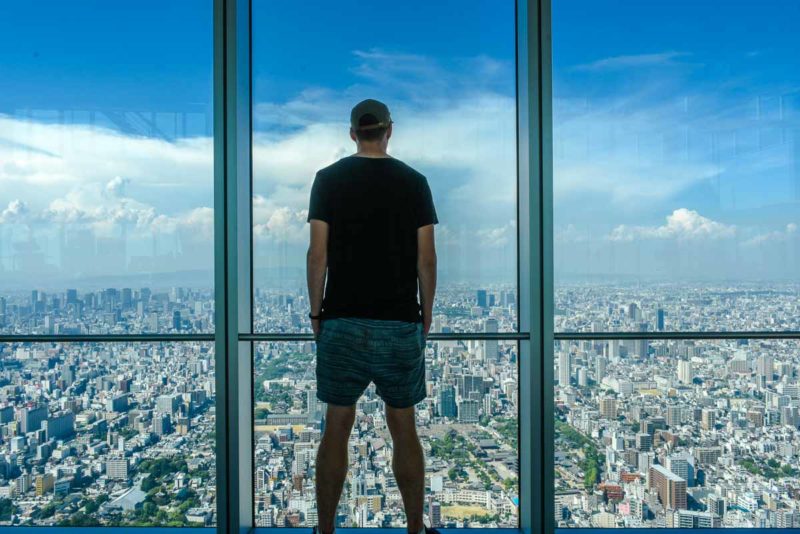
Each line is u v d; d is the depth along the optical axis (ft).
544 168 7.82
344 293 6.26
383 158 6.44
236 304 7.83
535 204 7.84
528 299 7.98
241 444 7.97
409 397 6.47
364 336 6.19
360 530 8.33
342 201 6.25
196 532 8.12
